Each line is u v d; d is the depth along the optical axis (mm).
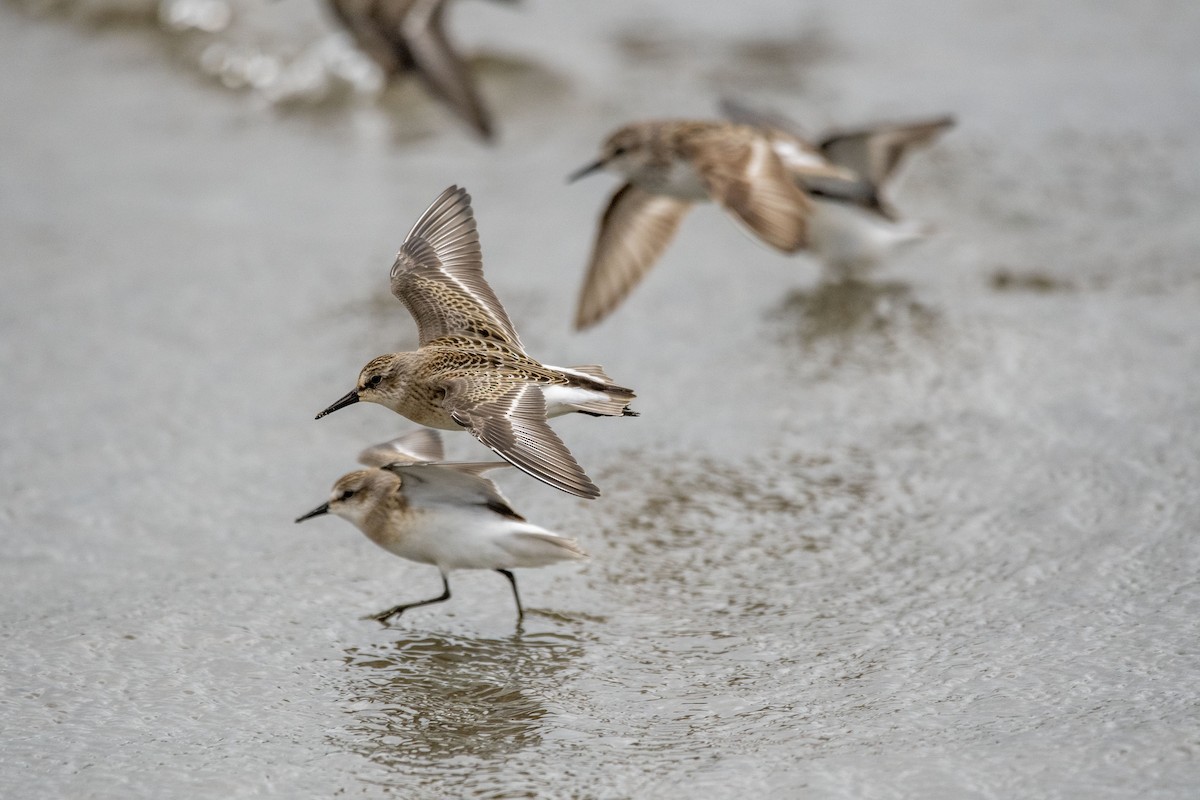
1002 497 11898
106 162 19484
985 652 9883
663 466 12680
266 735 9281
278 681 9898
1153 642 9820
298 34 21750
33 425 13516
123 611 10742
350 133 20125
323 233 17469
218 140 20062
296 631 10500
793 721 9234
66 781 8812
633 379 14227
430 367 9492
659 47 21828
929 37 22125
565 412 9078
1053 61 21078
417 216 17750
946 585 10758
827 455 12727
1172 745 8711
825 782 8570
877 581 10867
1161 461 12234
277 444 13203
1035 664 9695
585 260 16688
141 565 11359
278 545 11672
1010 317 15039
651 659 10016
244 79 21297
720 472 12531
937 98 19938
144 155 19656
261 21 22188
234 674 9984
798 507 11953
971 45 21766
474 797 8586
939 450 12688
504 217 17719
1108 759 8625
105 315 15703
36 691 9750
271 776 8852
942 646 10000
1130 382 13602
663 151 12570
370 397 9719
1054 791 8359
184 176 19062
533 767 8859
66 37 22734
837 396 13719
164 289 16266
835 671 9781
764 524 11719
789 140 15039
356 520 10477
